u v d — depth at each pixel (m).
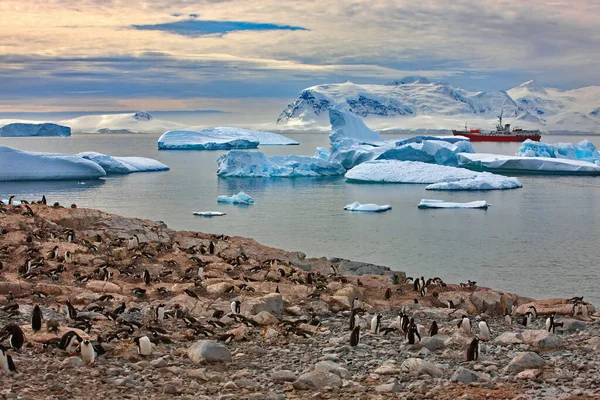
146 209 71.50
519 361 16.12
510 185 91.88
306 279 27.66
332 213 68.00
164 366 15.43
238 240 37.16
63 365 14.73
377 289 28.23
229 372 15.48
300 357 17.03
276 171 108.12
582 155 132.50
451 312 23.89
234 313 20.88
